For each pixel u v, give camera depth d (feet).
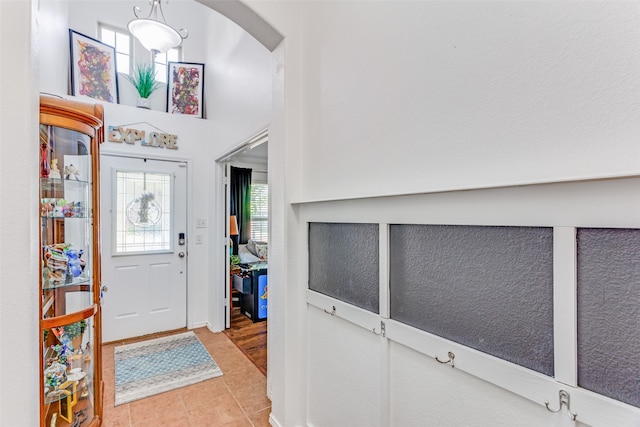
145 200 11.00
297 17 6.10
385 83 4.30
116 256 10.49
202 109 12.57
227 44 10.46
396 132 4.13
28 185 3.27
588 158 2.46
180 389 7.70
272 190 6.39
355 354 4.71
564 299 2.49
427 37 3.74
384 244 4.16
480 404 3.10
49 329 5.37
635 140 2.24
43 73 7.84
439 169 3.59
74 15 11.09
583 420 2.39
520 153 2.87
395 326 3.99
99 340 6.37
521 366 2.78
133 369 8.61
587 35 2.48
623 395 2.24
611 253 2.28
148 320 11.06
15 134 3.20
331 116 5.31
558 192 2.51
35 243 3.45
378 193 4.36
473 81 3.26
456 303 3.35
